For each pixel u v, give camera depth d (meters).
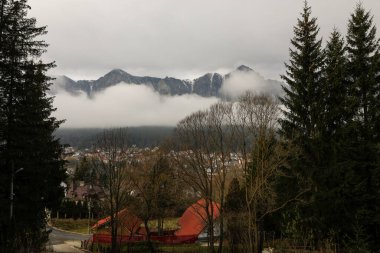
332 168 30.08
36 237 34.12
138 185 49.75
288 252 23.80
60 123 35.59
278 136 36.09
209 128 40.19
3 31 27.92
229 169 40.41
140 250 48.56
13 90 28.33
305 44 35.72
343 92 33.50
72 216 86.50
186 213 62.94
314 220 28.33
